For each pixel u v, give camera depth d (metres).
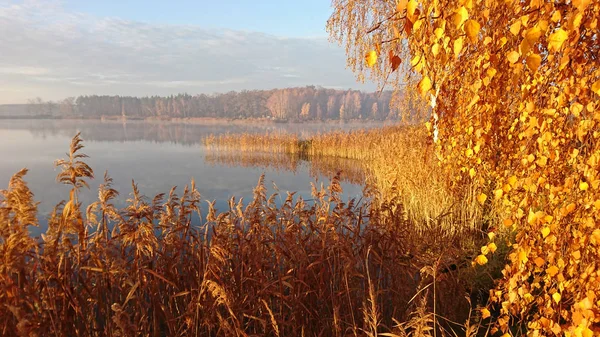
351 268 3.26
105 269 2.79
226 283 3.13
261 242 3.44
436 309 3.69
